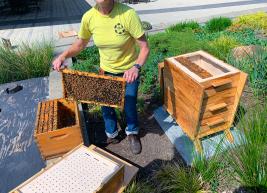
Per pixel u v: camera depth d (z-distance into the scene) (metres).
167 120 3.79
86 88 2.86
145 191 2.69
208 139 3.29
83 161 2.58
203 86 2.74
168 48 5.13
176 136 3.48
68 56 3.03
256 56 4.51
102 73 3.06
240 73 2.91
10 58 5.61
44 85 5.11
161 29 8.32
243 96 4.12
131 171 2.80
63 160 2.59
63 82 2.90
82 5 15.29
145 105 4.19
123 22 2.56
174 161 3.16
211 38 6.79
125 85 2.71
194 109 2.99
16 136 3.73
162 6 13.41
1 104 4.57
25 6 13.71
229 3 12.91
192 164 2.95
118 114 3.93
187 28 7.47
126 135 3.64
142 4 14.28
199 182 2.74
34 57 5.69
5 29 10.54
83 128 3.63
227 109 3.12
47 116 3.25
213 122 3.11
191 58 3.47
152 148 3.39
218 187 2.73
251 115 3.06
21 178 3.04
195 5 13.07
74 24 10.76
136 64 2.65
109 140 3.57
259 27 7.64
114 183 2.46
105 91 2.80
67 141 3.05
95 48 6.38
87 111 4.10
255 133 2.71
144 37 2.69
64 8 14.58
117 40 2.67
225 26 7.98
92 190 2.28
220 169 2.85
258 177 2.60
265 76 4.23
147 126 3.77
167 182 2.79
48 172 2.46
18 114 4.25
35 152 3.41
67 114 3.69
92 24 2.69
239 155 2.76
